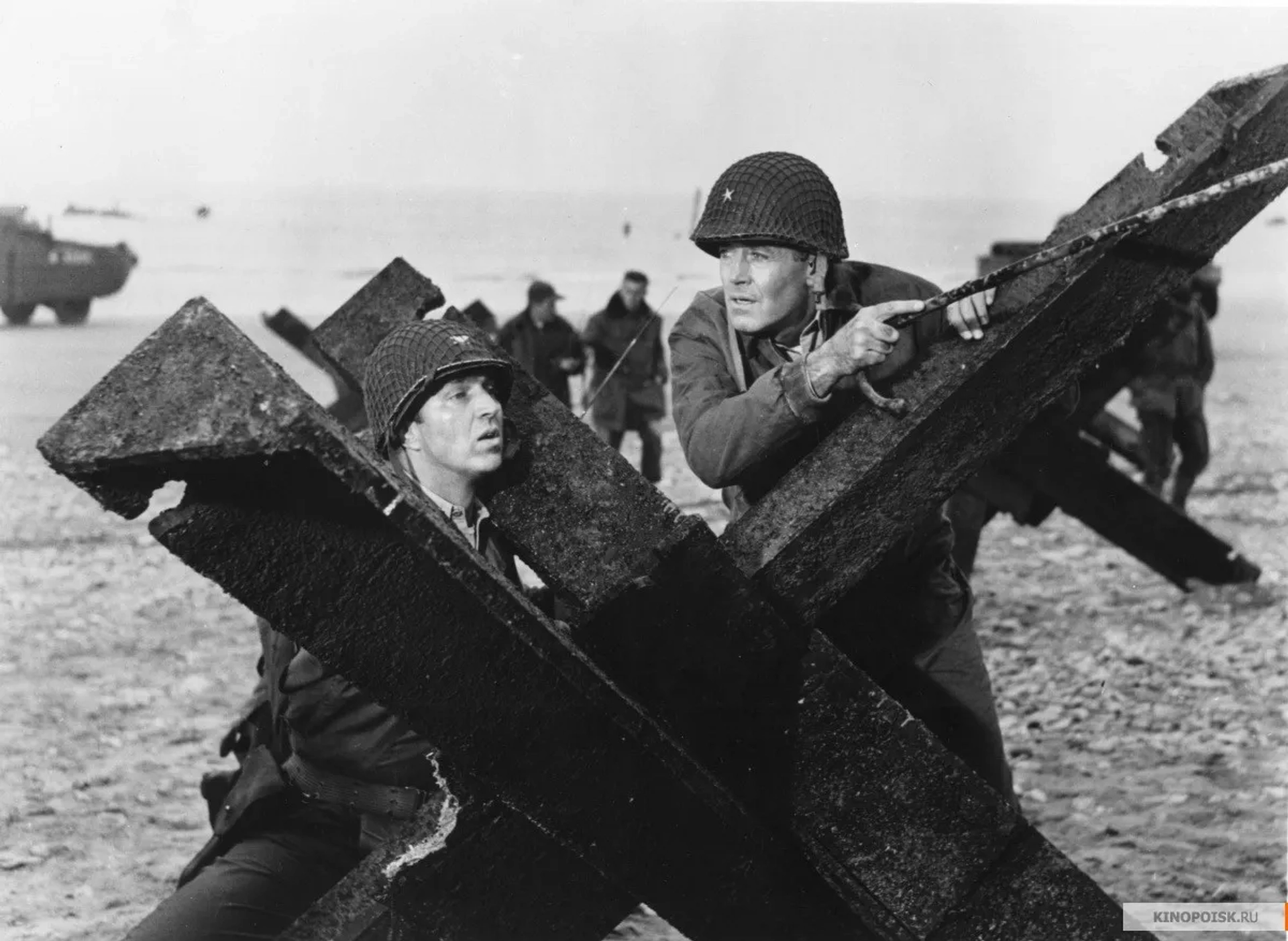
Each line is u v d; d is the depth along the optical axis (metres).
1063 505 7.15
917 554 3.79
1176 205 2.78
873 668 3.87
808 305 3.41
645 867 2.76
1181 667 7.55
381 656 2.47
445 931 2.77
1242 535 10.70
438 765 2.72
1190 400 11.21
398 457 2.96
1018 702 7.08
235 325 2.23
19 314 22.16
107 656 7.79
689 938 2.86
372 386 2.96
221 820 3.26
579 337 12.23
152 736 6.64
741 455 3.15
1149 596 8.91
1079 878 2.93
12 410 15.40
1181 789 5.94
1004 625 8.36
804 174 3.29
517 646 2.51
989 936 2.93
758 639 2.83
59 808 5.76
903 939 2.92
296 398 2.19
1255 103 3.06
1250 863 5.20
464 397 2.86
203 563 2.35
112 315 23.42
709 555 2.79
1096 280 3.02
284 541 2.35
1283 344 21.34
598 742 2.63
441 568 2.40
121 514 2.30
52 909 4.89
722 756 2.86
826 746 2.87
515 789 2.63
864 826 2.89
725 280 3.35
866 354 2.97
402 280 3.72
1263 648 7.79
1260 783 5.98
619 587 2.81
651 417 12.28
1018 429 3.04
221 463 2.26
